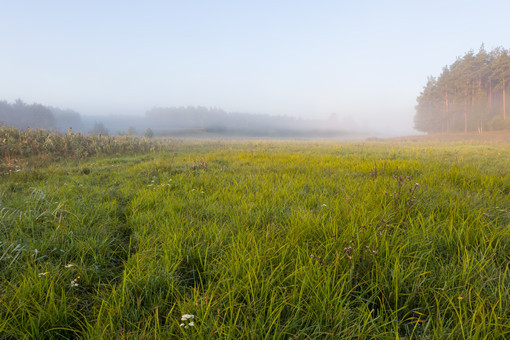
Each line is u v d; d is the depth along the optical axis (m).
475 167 6.84
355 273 2.05
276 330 1.45
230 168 7.73
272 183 5.36
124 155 12.45
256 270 2.02
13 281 1.94
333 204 3.68
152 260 2.22
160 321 1.67
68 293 1.83
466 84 58.66
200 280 2.06
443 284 1.86
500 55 52.06
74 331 1.53
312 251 2.34
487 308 1.58
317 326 1.51
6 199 4.16
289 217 3.23
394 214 3.19
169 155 12.12
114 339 1.48
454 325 1.56
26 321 1.57
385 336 1.45
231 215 3.50
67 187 4.94
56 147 11.52
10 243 2.42
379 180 5.19
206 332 1.47
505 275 1.84
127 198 4.48
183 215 3.45
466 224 2.77
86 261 2.32
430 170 6.44
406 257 2.20
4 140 10.07
